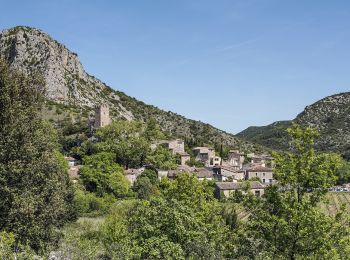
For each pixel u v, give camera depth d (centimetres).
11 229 2578
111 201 8375
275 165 1916
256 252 1819
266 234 1780
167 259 2092
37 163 2780
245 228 1866
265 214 1797
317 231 1645
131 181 10325
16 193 2620
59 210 3038
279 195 1806
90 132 14250
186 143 16238
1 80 2817
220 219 2991
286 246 1727
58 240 2614
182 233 2291
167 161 12062
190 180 3222
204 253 2189
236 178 11806
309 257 1655
